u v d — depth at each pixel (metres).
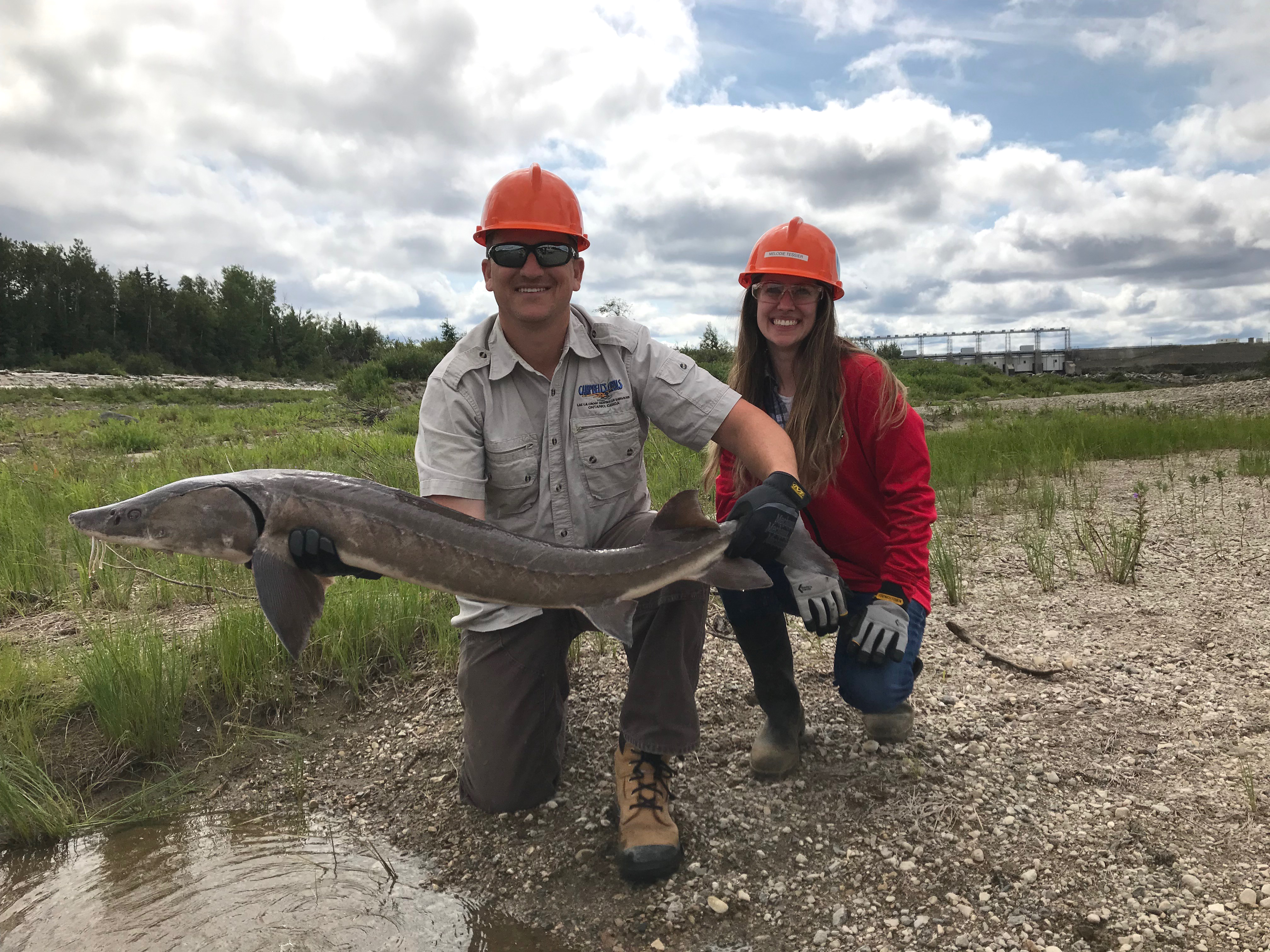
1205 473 10.30
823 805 3.27
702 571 2.96
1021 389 40.38
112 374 76.25
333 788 3.71
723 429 3.39
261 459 13.50
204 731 4.20
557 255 3.03
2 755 3.79
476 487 3.29
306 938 2.72
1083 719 3.79
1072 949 2.46
